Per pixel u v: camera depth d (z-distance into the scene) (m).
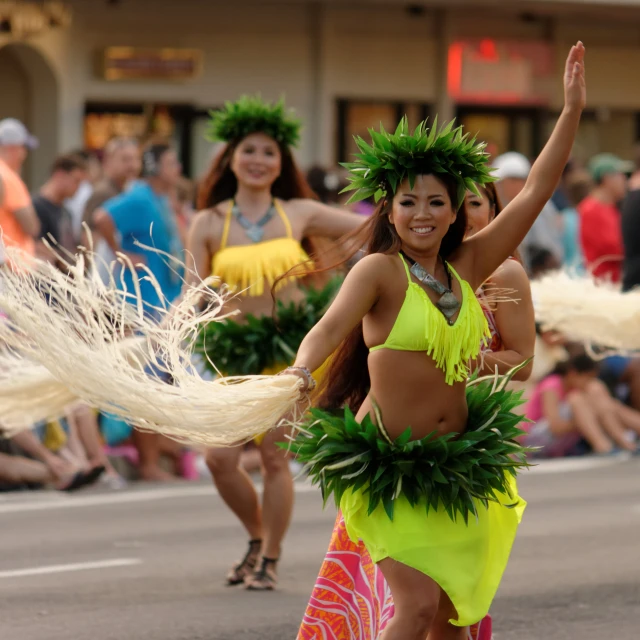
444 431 8.27
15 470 18.02
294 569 13.40
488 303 9.44
